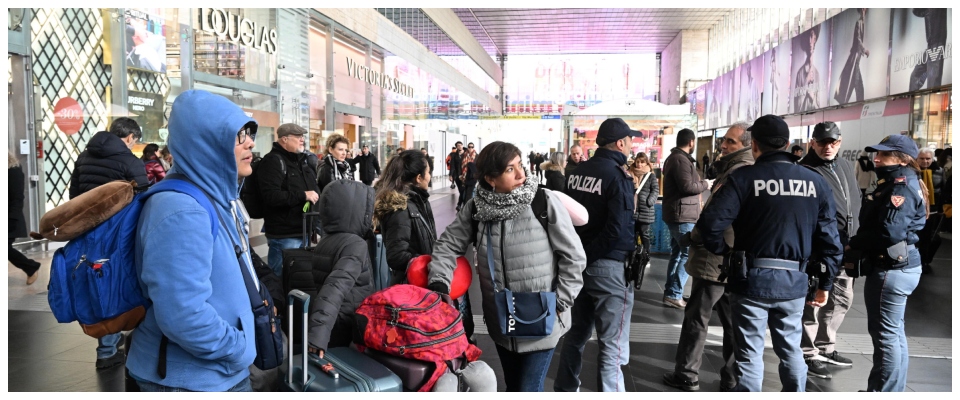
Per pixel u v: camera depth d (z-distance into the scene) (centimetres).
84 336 476
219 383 181
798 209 294
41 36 894
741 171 304
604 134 352
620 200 336
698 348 388
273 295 243
